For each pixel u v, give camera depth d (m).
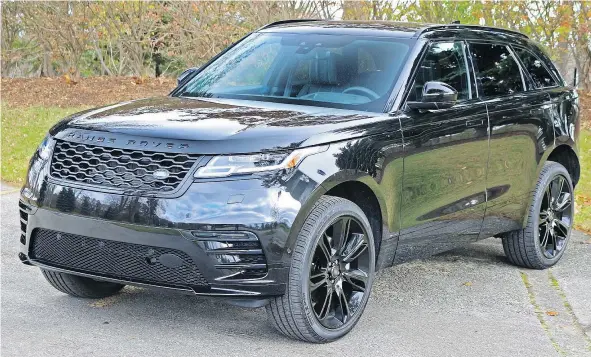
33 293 5.64
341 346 4.91
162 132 4.65
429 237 5.68
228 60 6.22
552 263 7.02
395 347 4.93
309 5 15.32
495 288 6.32
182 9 17.42
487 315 5.65
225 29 16.98
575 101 7.34
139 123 4.82
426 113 5.53
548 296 6.19
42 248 4.97
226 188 4.47
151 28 18.62
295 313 4.72
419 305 5.80
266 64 5.96
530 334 5.30
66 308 5.36
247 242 4.48
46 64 19.86
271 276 4.56
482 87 6.23
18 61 20.97
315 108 5.38
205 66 6.30
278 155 4.57
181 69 20.09
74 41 18.94
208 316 5.32
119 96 16.39
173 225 4.44
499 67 6.53
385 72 5.62
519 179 6.51
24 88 17.22
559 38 15.22
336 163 4.75
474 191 5.99
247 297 4.57
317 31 6.21
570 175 7.50
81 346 4.71
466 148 5.84
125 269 4.68
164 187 4.52
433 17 15.06
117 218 4.55
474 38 6.39
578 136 7.34
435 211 5.63
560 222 7.16
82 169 4.75
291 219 4.52
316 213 4.74
